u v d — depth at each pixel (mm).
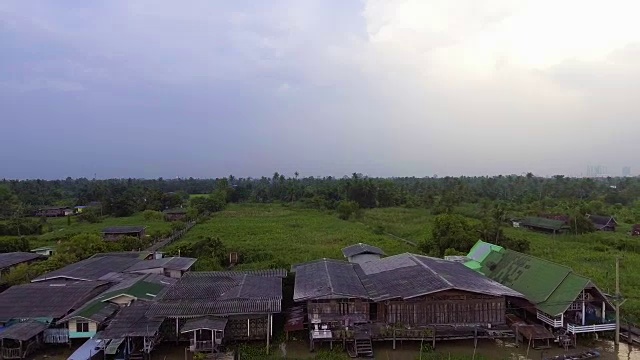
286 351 32188
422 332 32281
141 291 37656
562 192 145250
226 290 37750
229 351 31641
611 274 50406
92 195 150375
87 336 33000
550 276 36906
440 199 131250
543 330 32688
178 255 58219
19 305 34750
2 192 113812
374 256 51312
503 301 34688
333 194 146875
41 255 58375
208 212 122938
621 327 33969
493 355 31250
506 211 104312
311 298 33688
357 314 34500
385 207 133750
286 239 76688
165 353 32000
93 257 53969
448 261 45375
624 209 113125
